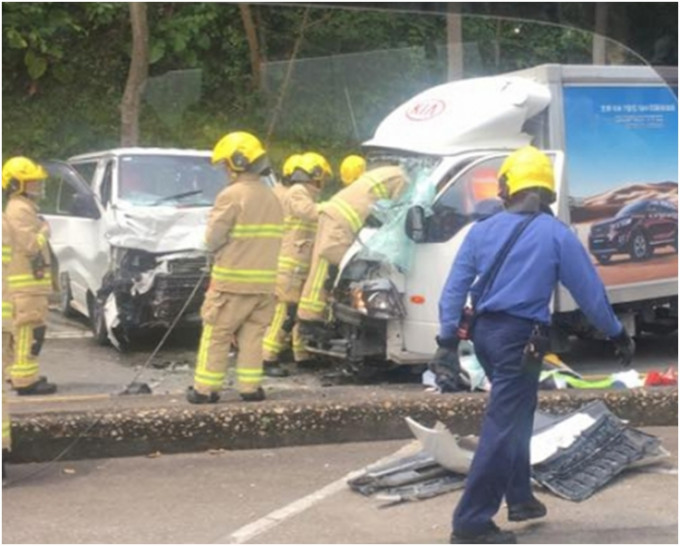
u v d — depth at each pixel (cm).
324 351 949
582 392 803
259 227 771
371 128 1357
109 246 1038
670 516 607
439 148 935
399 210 895
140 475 689
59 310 1245
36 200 866
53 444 716
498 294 549
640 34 1547
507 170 571
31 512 618
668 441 761
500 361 549
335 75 1372
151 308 1012
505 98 948
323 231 930
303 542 572
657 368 1029
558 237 552
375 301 884
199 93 1385
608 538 575
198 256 1016
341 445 756
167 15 1451
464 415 773
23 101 1488
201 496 646
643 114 998
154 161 1127
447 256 877
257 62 1419
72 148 1479
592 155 974
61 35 1492
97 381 945
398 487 644
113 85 1508
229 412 743
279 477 684
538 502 588
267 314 782
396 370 955
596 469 668
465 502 553
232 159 778
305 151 1347
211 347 769
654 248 1004
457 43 1400
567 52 1473
